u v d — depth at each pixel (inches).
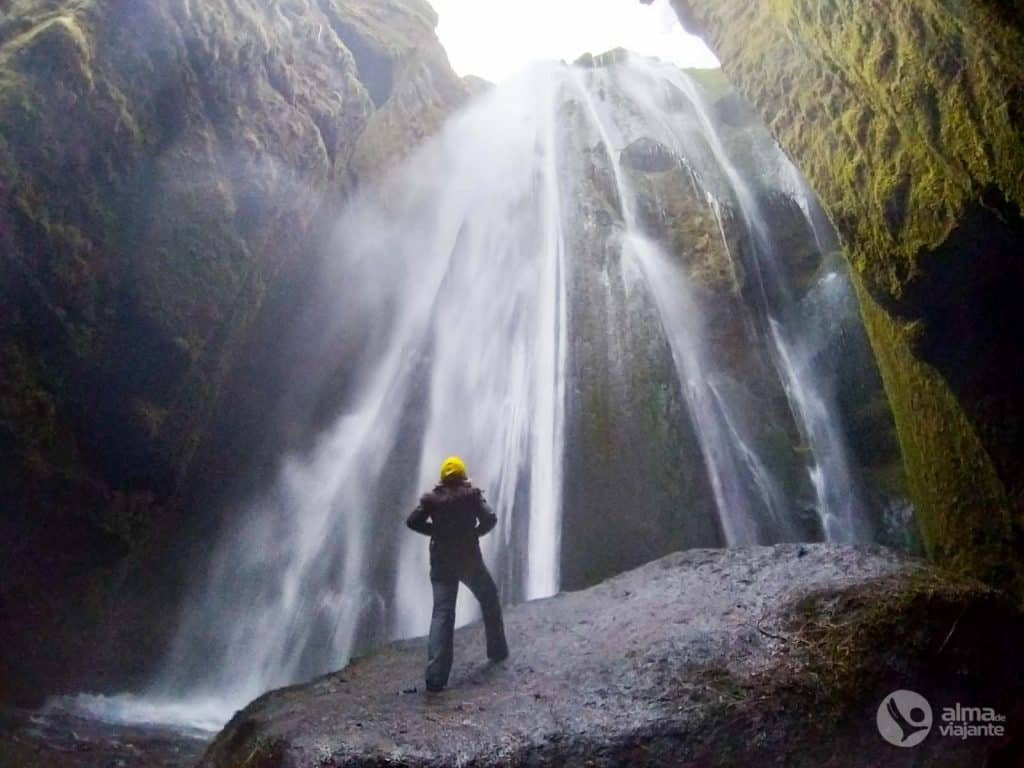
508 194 709.3
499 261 666.2
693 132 780.6
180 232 385.4
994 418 313.0
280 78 447.2
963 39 227.5
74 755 309.7
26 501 354.9
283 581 513.0
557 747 184.2
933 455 369.1
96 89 335.6
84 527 376.5
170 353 385.4
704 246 639.8
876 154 299.1
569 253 643.5
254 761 194.9
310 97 472.1
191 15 366.9
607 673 216.4
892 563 263.4
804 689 197.5
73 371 356.8
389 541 546.0
